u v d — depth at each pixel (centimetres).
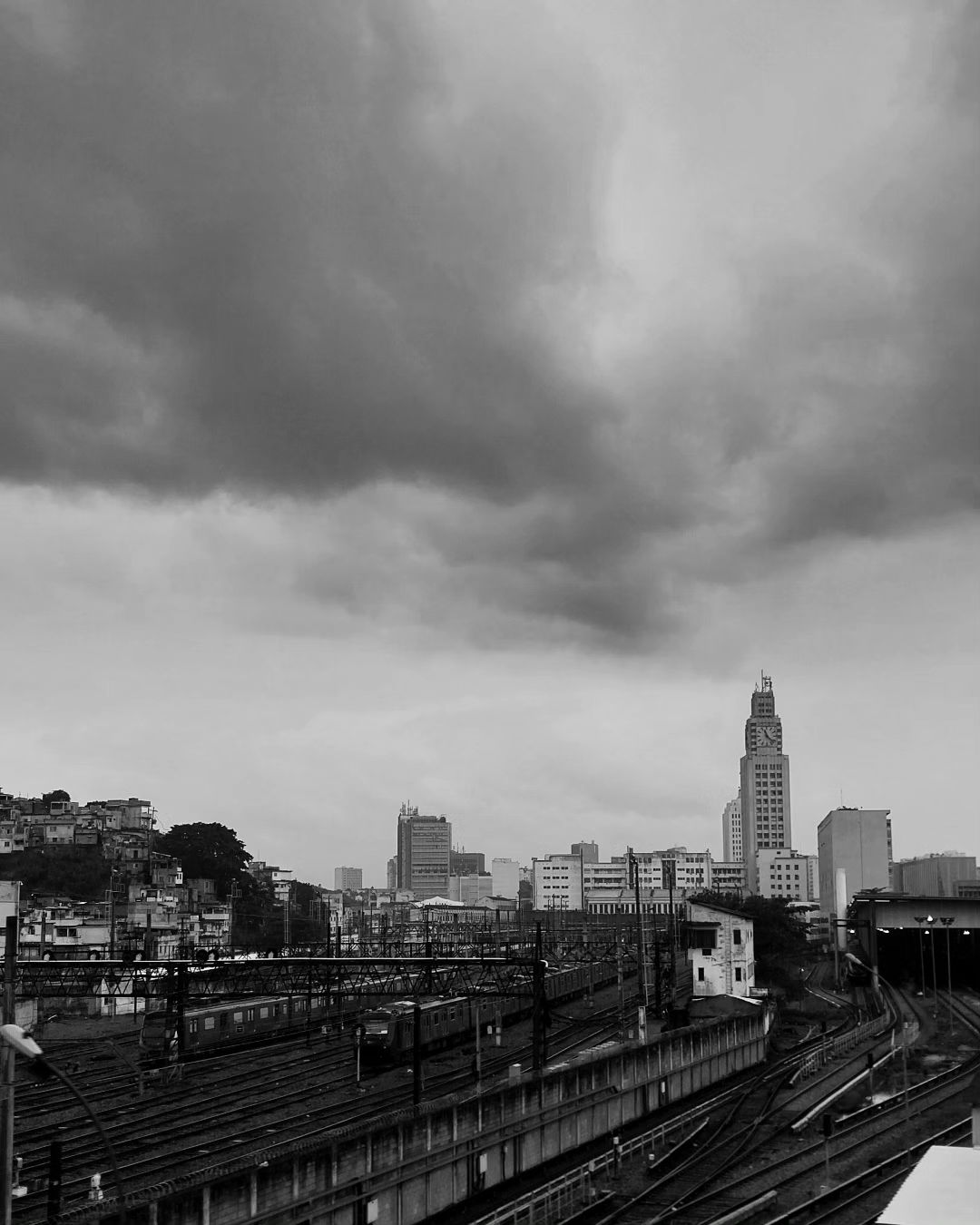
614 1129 5834
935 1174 3141
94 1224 3247
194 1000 8931
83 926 12875
